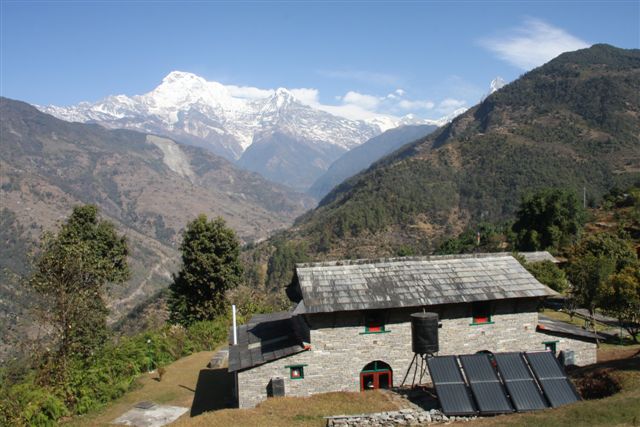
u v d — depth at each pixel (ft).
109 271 126.21
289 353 79.41
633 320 114.62
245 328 100.32
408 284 85.56
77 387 90.07
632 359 81.66
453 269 90.48
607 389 70.64
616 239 181.27
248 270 457.68
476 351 85.87
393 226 488.44
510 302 86.99
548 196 263.29
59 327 101.81
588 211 310.86
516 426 57.21
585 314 143.33
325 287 83.61
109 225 153.99
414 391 76.38
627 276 111.86
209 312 160.56
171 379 104.58
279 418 68.95
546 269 163.32
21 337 112.27
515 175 509.35
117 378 98.84
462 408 64.59
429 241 442.50
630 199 313.12
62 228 132.77
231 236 165.58
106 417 85.20
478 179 528.22
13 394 83.51
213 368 112.06
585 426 54.49
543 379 67.00
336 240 480.23
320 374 80.53
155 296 401.08
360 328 81.46
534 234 256.93
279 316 109.40
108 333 123.75
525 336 87.81
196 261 158.40
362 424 64.03
